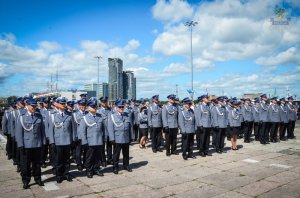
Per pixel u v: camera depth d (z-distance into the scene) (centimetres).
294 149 1233
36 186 743
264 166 912
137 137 1565
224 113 1166
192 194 649
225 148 1279
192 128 1047
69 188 717
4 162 1093
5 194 681
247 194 643
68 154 800
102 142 834
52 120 784
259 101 1494
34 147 732
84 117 826
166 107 1130
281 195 633
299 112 3098
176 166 936
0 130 2584
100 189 702
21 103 1028
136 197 636
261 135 1404
